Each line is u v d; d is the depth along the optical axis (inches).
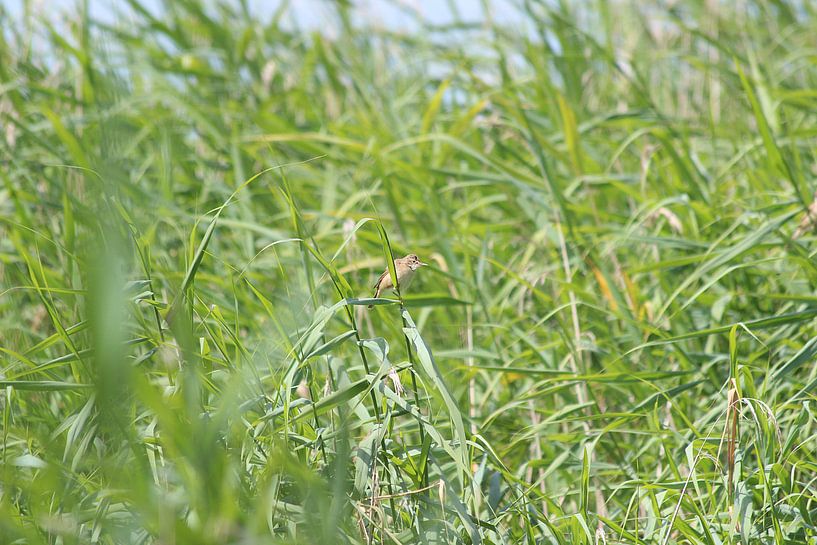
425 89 749.3
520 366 438.9
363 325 464.4
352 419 345.1
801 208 451.5
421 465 282.0
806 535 291.4
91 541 259.6
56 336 312.0
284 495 282.4
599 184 546.6
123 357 154.6
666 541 278.4
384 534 268.7
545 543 304.3
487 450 295.3
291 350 284.8
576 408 346.9
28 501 275.1
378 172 542.0
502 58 662.5
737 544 287.3
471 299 475.8
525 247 551.2
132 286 279.3
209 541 208.5
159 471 264.2
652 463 378.9
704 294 435.8
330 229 540.1
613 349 416.5
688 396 396.5
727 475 290.7
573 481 366.6
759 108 438.0
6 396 303.6
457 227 500.4
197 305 331.0
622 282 467.8
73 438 260.2
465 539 282.8
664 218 475.8
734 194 534.9
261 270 533.0
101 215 173.0
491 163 525.7
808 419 317.7
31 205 525.3
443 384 260.1
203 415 257.3
